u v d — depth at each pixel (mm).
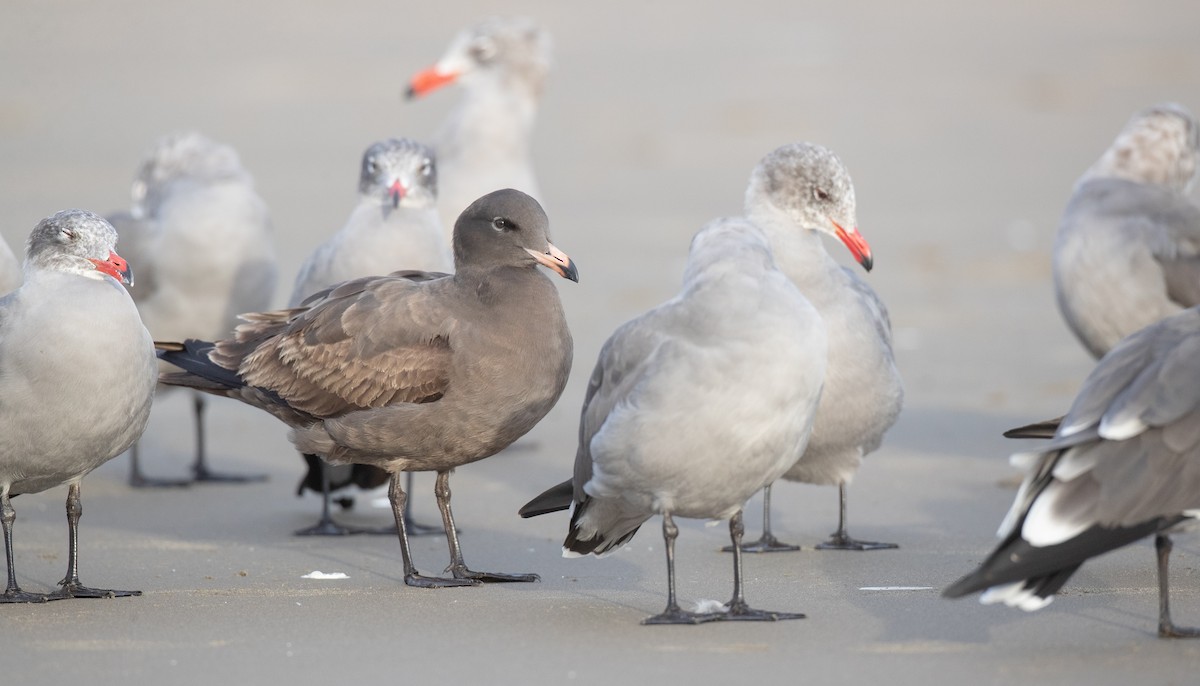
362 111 42406
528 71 18953
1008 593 9172
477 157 18641
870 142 37656
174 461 17125
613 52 53531
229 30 56969
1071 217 15703
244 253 16656
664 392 9914
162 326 16609
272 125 40219
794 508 14422
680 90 45594
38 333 10977
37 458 11203
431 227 15109
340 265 14898
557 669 9422
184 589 11695
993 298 23312
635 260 25625
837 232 12828
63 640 10180
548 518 14375
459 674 9344
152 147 17578
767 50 53938
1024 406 18047
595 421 10414
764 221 12977
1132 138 16109
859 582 11680
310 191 31859
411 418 11812
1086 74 47156
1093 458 9250
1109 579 11445
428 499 15344
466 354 11773
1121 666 9344
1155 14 60969
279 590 11656
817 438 12656
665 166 34844
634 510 10695
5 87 43344
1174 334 9820
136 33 53688
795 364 9906
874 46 54469
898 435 16984
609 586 11742
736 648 9820
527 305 11891
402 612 10867
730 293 9977
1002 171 33750
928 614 10602
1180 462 9250
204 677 9359
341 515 14820
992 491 14781
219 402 19938
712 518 10891
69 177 32094
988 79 46750
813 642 9938
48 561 12797
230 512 14883
